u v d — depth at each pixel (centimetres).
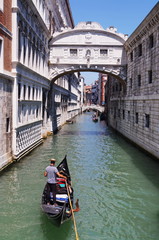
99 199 1011
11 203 936
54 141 2316
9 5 1300
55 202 819
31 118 1820
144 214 891
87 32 2520
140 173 1346
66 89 4238
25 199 972
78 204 933
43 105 2433
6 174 1253
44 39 2273
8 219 824
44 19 2184
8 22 1295
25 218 833
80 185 1162
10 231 759
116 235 760
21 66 1477
